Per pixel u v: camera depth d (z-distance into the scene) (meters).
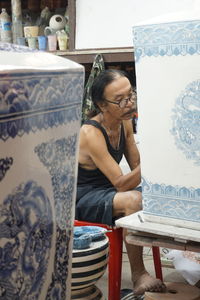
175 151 1.17
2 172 0.36
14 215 0.38
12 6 3.74
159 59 1.14
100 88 2.22
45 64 0.46
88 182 2.34
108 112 2.25
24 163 0.39
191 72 1.10
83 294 1.60
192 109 1.12
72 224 0.54
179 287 1.75
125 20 3.37
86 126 2.29
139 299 2.06
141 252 2.03
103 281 2.41
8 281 0.38
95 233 1.67
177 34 1.10
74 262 1.53
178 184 1.19
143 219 1.29
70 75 0.47
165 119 1.17
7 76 0.35
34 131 0.40
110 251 1.95
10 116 0.36
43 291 0.45
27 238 0.41
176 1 3.21
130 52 3.31
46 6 3.79
